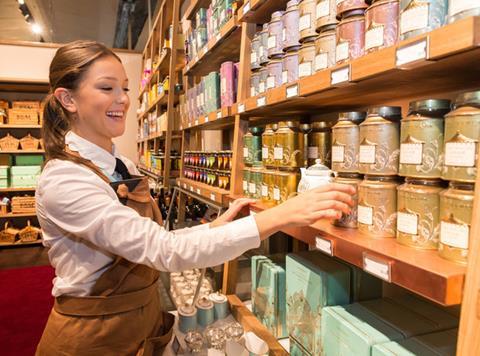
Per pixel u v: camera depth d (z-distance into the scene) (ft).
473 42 1.92
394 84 3.37
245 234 3.14
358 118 3.36
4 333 9.92
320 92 3.59
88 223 3.28
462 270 2.10
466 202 2.20
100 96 3.72
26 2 20.22
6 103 19.08
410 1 2.47
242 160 5.88
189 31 9.74
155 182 13.62
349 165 3.33
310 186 3.59
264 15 5.36
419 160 2.58
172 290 7.27
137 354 3.81
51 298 12.32
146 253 3.19
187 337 4.71
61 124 3.82
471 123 2.21
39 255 17.37
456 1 2.16
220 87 7.11
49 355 3.73
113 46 25.34
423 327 3.19
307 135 4.48
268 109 5.19
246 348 4.31
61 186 3.38
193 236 3.25
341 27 3.17
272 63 4.55
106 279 3.66
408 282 2.27
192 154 9.13
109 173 3.97
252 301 5.40
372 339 2.99
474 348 1.91
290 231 3.77
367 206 2.97
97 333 3.62
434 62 2.43
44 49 20.04
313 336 3.78
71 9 22.09
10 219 19.62
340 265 3.90
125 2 21.56
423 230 2.53
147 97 17.39
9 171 18.83
